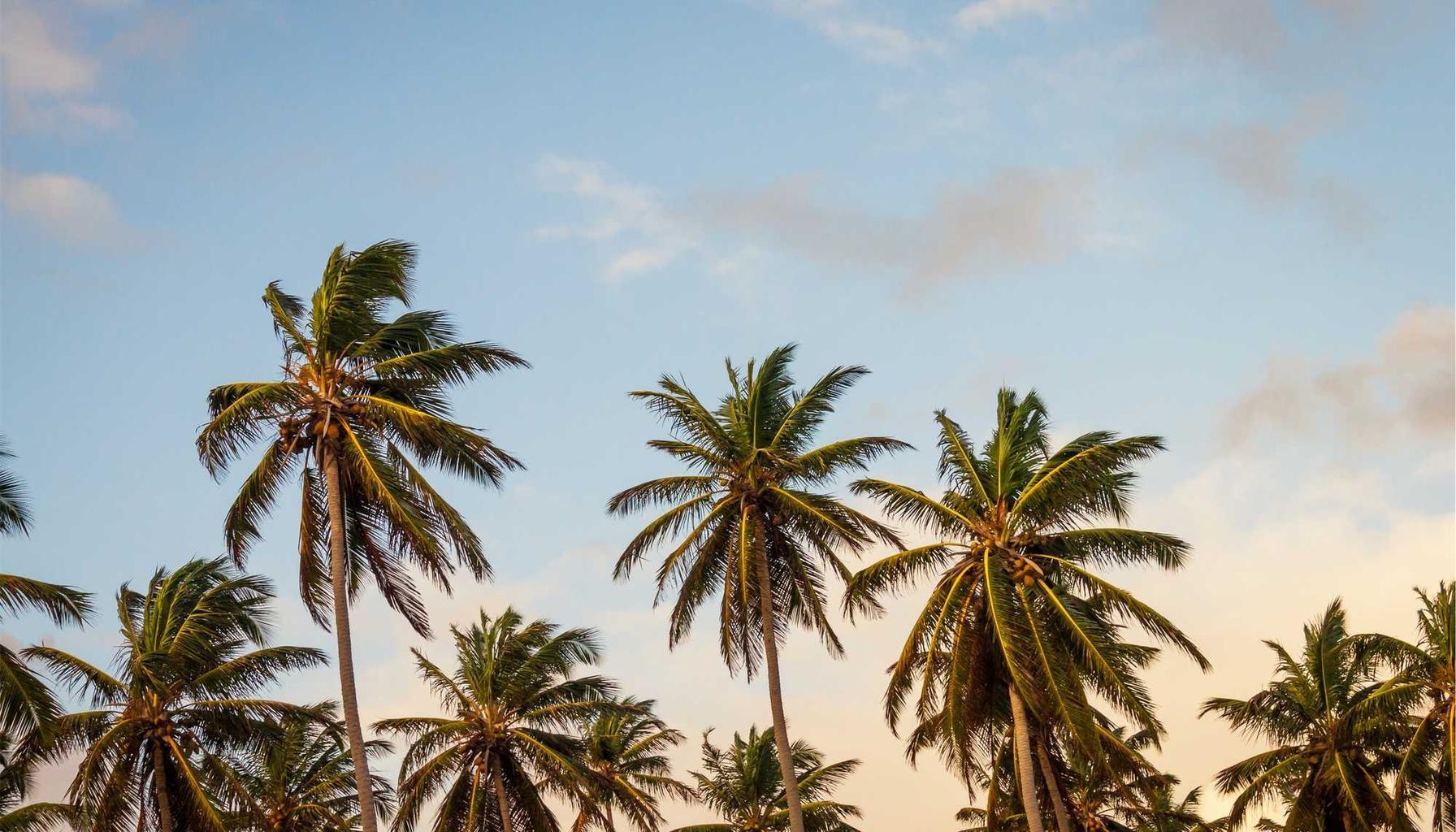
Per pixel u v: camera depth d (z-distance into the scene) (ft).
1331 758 151.64
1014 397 128.57
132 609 137.80
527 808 157.69
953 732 116.98
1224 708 159.43
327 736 166.40
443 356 107.76
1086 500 120.78
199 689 132.57
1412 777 142.41
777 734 124.06
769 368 131.85
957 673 118.21
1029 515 121.90
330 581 106.83
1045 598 120.67
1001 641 115.24
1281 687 155.43
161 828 128.47
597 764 194.90
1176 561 118.52
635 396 129.49
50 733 93.86
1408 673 144.66
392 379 108.88
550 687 163.73
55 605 95.20
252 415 104.06
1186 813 185.68
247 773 142.92
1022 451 124.77
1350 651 153.38
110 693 130.41
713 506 127.13
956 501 126.11
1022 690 114.11
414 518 103.50
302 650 135.95
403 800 156.87
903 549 125.08
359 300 107.55
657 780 190.39
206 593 136.56
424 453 108.27
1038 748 135.74
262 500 106.83
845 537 123.54
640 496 128.16
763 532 127.95
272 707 133.39
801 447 129.08
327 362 107.86
